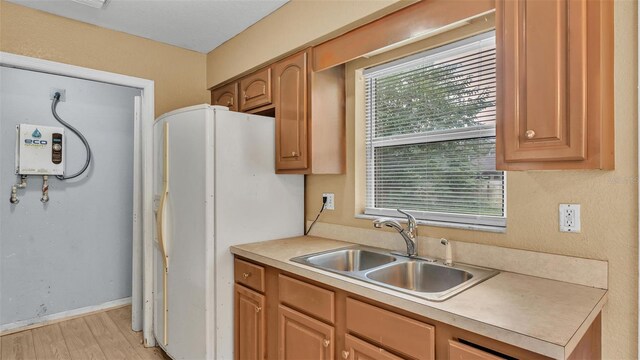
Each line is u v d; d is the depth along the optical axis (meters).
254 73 2.54
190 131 2.12
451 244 1.71
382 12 1.71
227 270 2.07
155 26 2.53
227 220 2.08
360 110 2.23
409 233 1.80
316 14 2.01
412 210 2.01
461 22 1.52
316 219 2.44
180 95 2.89
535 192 1.46
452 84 1.83
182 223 2.17
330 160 2.18
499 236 1.56
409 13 1.63
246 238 2.17
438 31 1.60
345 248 2.03
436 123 1.90
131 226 3.56
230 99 2.80
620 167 1.24
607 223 1.27
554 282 1.37
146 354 2.53
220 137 2.06
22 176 2.94
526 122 1.19
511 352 0.98
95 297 3.34
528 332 0.94
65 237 3.17
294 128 2.19
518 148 1.21
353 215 2.21
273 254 1.87
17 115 2.92
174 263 2.25
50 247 3.10
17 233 2.94
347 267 2.01
